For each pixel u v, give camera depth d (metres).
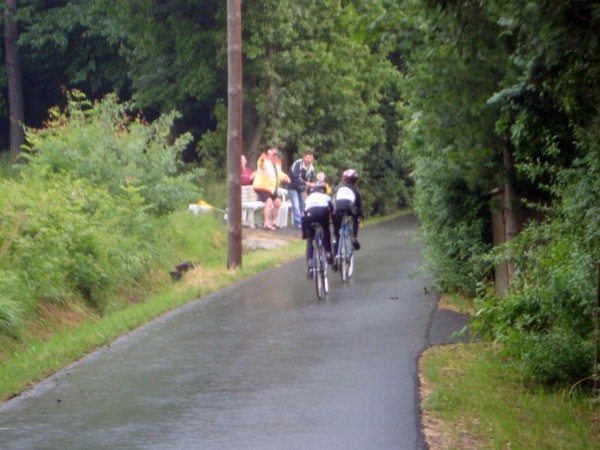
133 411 9.89
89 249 17.42
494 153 13.21
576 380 10.31
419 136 13.41
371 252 24.38
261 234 28.39
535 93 10.93
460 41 11.55
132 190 20.48
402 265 21.48
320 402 10.05
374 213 40.44
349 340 13.20
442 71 12.59
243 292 18.23
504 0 9.79
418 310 15.45
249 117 34.88
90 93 44.34
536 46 9.92
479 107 12.46
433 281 17.33
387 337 13.34
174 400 10.29
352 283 18.86
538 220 13.93
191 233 24.00
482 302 12.38
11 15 40.78
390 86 39.12
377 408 9.77
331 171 34.91
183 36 33.81
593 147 10.05
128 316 15.41
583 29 9.23
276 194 30.03
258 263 22.30
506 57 12.04
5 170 29.78
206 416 9.63
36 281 15.55
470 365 11.45
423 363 11.69
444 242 16.33
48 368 11.90
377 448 8.49
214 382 11.05
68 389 10.90
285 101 33.47
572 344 10.27
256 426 9.24
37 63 42.56
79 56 41.78
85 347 13.09
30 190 17.88
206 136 35.56
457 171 14.23
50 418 9.69
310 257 17.12
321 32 33.97
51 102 45.00
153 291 19.17
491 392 10.27
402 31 12.78
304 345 12.96
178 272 20.88
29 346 13.73
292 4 32.75
